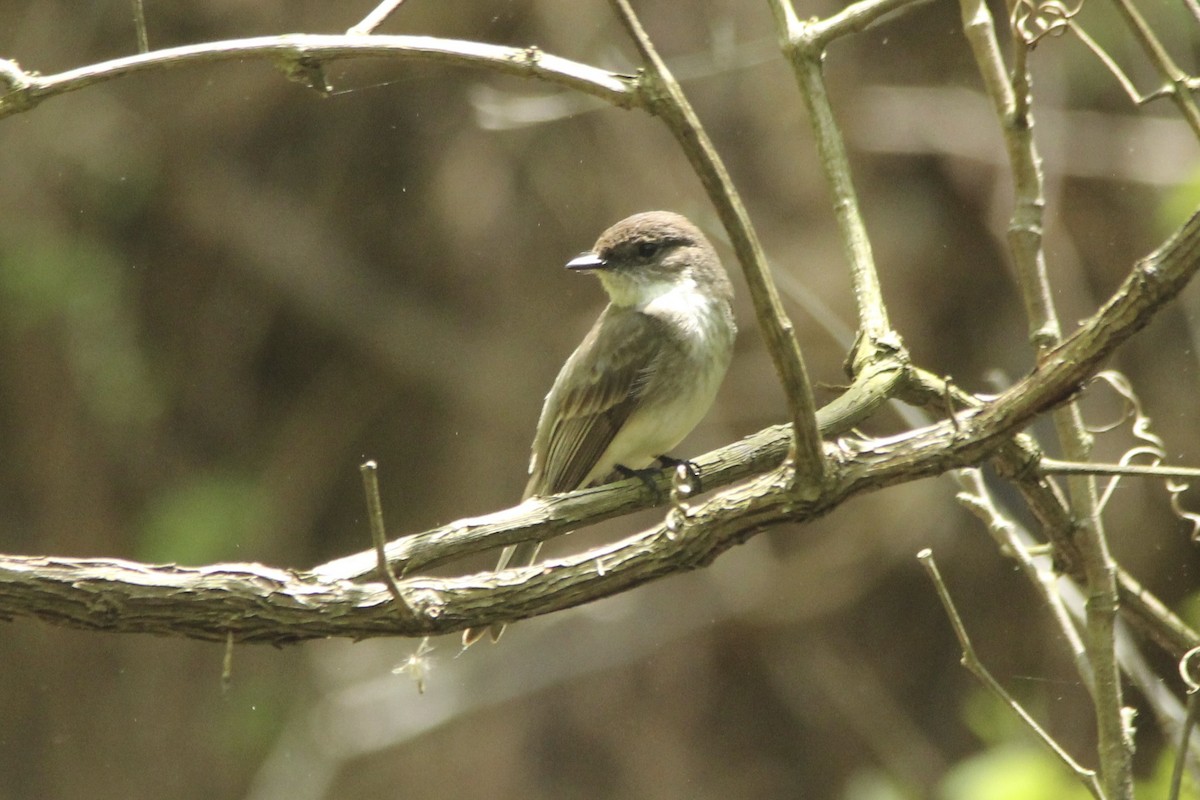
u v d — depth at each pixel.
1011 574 13.22
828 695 13.71
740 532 4.47
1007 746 9.60
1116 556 11.87
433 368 14.21
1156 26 11.00
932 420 5.89
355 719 13.77
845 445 4.48
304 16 13.02
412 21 12.73
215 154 13.91
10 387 13.74
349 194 14.09
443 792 13.70
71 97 13.29
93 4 13.13
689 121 3.87
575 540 13.59
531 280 13.80
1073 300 12.20
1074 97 12.62
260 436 14.50
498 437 13.91
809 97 5.81
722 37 11.23
